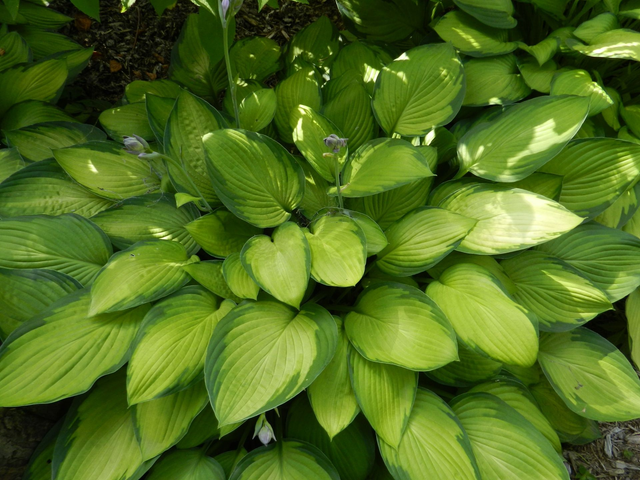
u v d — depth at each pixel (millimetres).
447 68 738
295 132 712
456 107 724
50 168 698
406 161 632
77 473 518
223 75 945
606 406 591
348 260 552
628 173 655
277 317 558
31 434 585
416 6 947
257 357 516
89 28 1052
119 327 554
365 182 640
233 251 637
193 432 570
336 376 549
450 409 551
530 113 678
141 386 495
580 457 680
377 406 525
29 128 754
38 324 533
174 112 665
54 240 609
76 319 548
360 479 574
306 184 740
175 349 522
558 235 582
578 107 652
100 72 1032
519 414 564
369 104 769
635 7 829
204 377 510
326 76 952
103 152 706
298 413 604
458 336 549
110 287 546
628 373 613
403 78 748
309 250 553
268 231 676
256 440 629
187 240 667
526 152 649
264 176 635
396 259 617
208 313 571
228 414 479
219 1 566
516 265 663
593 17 833
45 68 833
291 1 1202
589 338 642
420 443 527
